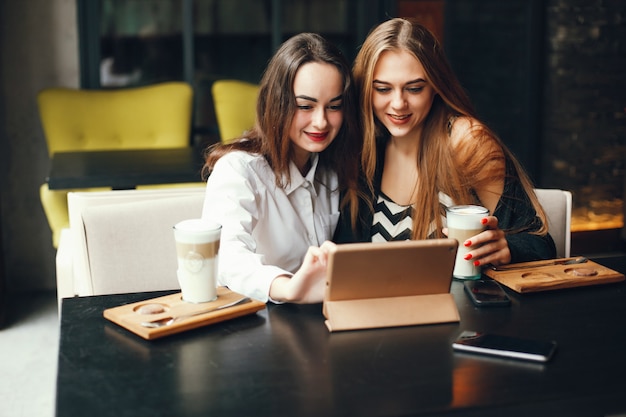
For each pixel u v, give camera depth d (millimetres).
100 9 3971
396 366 1198
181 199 1912
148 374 1171
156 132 3797
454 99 1835
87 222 1824
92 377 1161
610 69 4289
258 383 1142
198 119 4219
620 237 4395
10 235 3928
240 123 3834
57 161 3260
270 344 1277
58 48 3883
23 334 3355
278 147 1707
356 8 4258
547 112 4391
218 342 1286
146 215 1871
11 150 3879
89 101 3730
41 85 3883
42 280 3992
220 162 1710
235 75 4219
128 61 4074
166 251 1882
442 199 1859
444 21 4293
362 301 1354
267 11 4184
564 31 4289
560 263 1658
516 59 4391
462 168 1826
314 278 1398
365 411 1061
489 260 1583
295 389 1123
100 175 2938
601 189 4375
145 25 4062
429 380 1151
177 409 1065
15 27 3805
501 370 1187
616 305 1457
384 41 1763
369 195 1931
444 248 1352
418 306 1366
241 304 1410
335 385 1135
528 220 1805
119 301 1478
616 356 1236
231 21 4156
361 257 1321
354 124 1786
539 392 1115
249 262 1514
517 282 1527
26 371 2959
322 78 1633
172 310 1380
